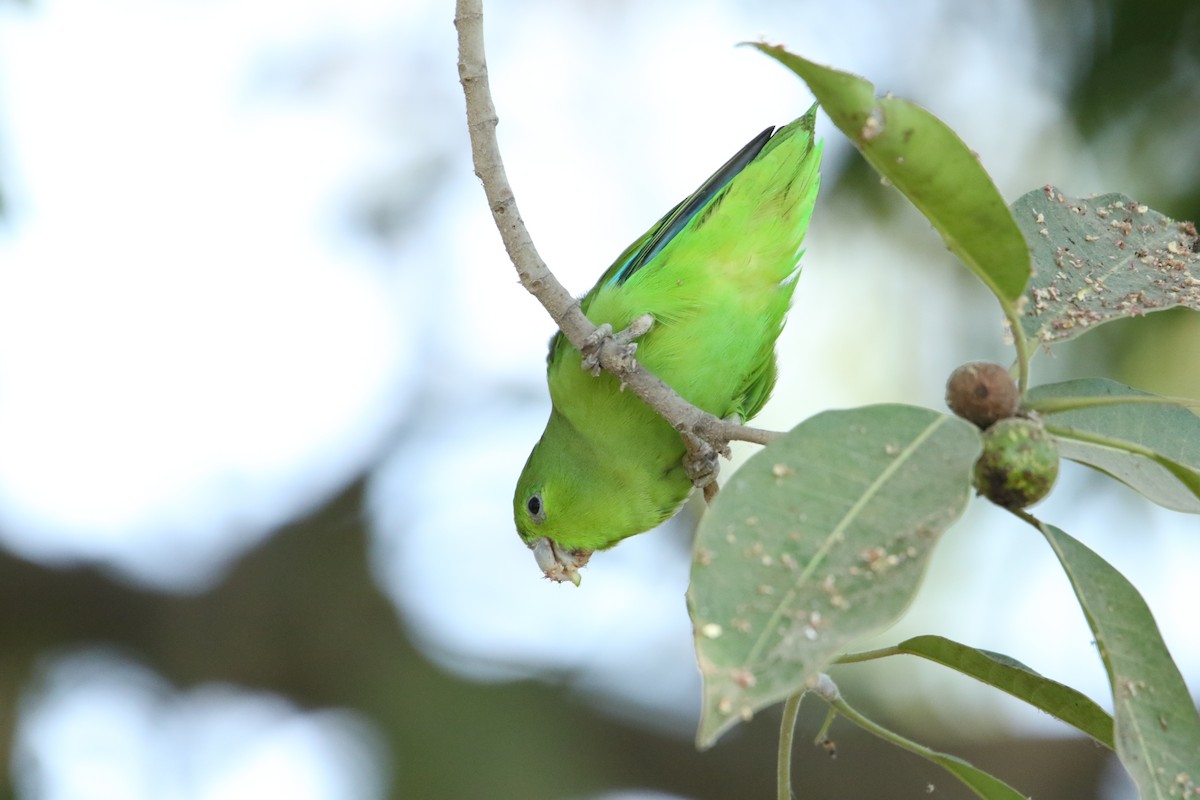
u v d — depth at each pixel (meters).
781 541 3.92
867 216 12.61
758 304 7.66
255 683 14.13
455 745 13.41
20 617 14.00
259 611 14.30
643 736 13.88
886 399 13.02
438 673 13.90
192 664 14.17
